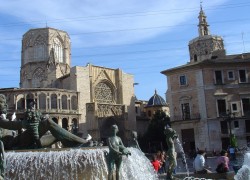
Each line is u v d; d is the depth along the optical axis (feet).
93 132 290.76
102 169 49.44
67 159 48.83
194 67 226.17
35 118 56.44
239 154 150.71
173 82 235.40
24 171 48.47
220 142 216.13
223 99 223.10
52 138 57.62
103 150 50.52
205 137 217.56
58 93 277.64
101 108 305.32
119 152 47.06
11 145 56.39
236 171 65.26
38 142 55.98
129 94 347.15
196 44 317.63
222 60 225.15
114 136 48.57
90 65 313.53
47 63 336.49
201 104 221.87
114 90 335.06
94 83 316.19
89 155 49.21
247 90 225.97
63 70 346.33
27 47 351.87
